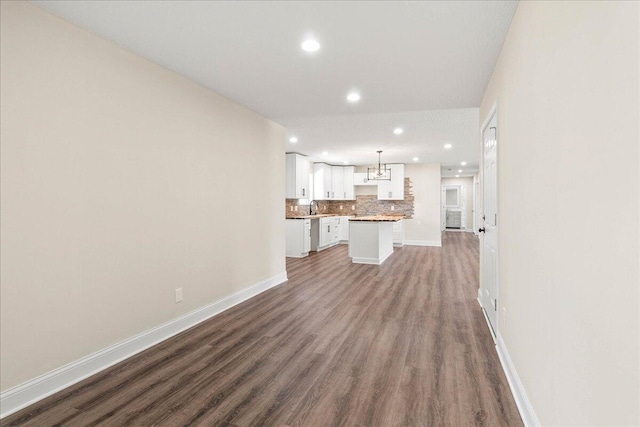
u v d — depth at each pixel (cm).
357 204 973
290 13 201
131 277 253
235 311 353
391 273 543
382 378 218
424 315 339
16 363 185
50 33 200
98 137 228
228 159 362
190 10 198
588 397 103
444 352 254
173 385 210
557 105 127
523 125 178
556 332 131
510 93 212
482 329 301
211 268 338
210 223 336
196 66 278
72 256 212
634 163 76
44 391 197
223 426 172
